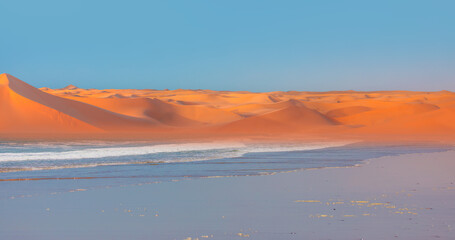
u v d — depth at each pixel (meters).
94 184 16.83
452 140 65.75
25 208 12.04
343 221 10.38
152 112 157.62
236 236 9.21
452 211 11.45
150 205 12.51
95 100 161.38
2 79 122.38
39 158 27.89
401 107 160.62
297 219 10.62
